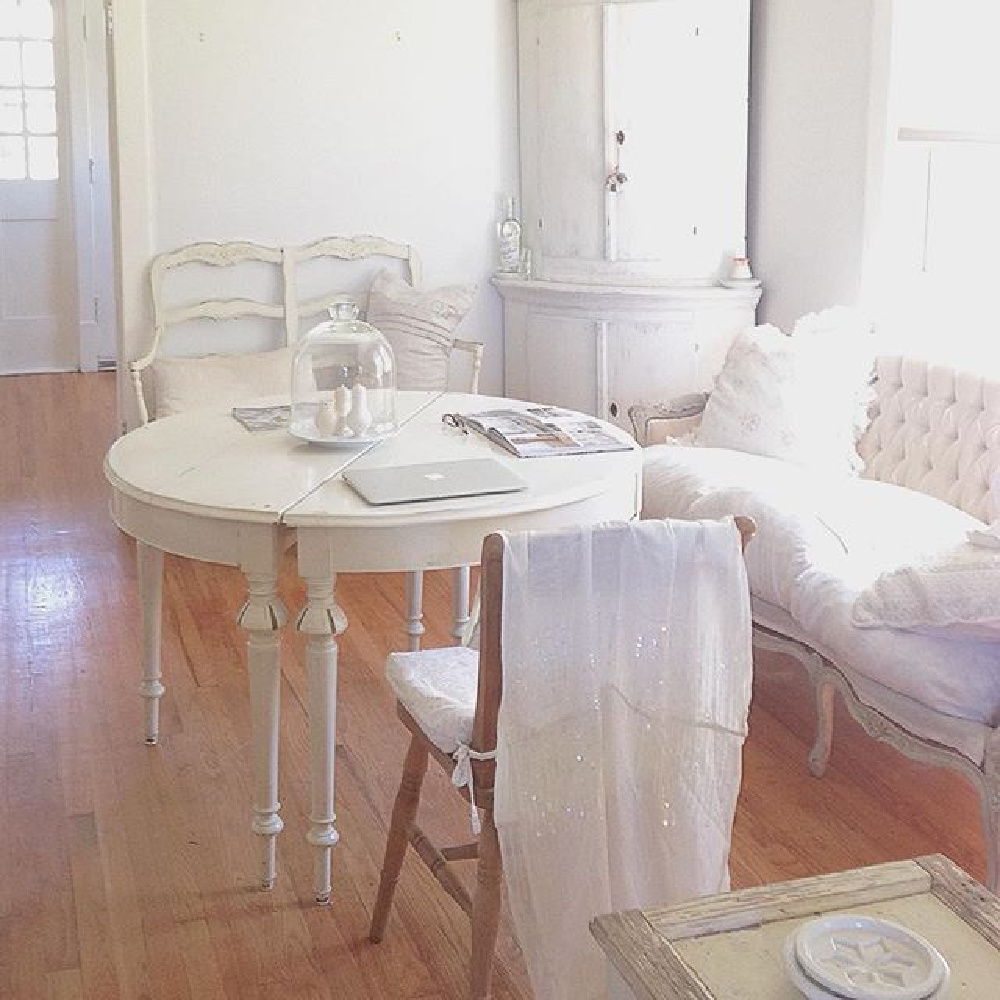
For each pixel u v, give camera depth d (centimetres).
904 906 180
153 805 335
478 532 278
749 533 235
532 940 239
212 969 271
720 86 518
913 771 354
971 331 441
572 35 534
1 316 859
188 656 428
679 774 242
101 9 834
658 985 162
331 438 319
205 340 555
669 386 532
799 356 432
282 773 352
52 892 297
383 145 564
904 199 462
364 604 476
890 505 379
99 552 529
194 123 540
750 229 541
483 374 595
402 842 271
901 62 452
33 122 839
